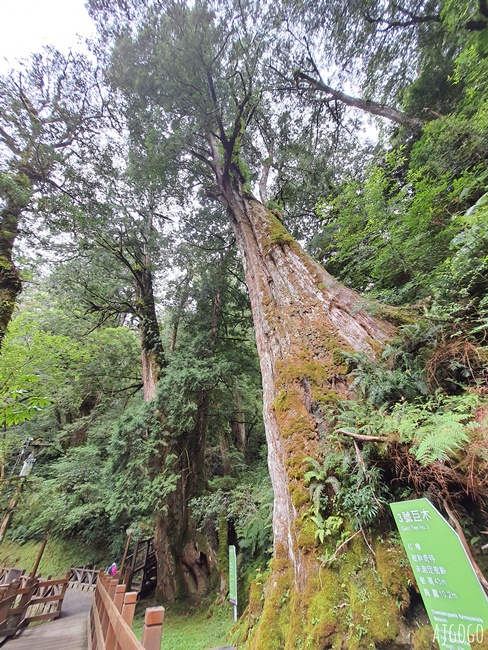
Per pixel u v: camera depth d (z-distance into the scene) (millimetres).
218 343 11141
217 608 6355
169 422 7844
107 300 11812
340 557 2137
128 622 2520
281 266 5508
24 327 8070
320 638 1795
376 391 2787
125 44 8266
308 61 9406
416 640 1594
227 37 8023
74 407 13469
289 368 3682
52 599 7578
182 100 7805
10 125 7277
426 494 1932
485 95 4836
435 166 5035
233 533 8000
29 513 9562
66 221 8500
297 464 2793
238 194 8680
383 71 8094
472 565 1250
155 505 6938
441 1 6180
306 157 10680
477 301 2842
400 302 4449
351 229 5738
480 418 1938
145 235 11930
